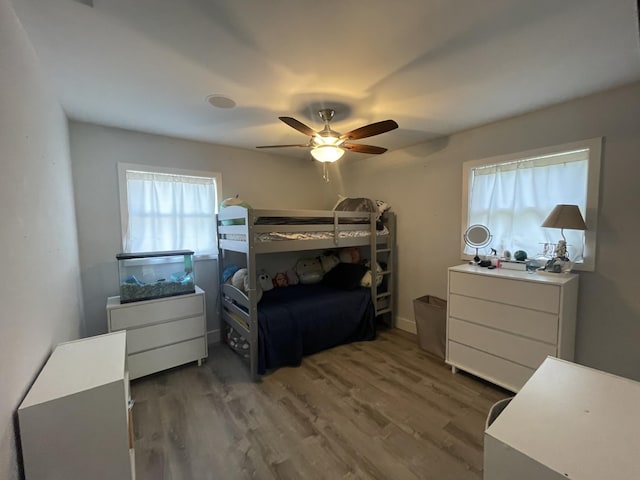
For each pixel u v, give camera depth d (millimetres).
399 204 3701
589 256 2234
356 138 2201
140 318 2537
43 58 1564
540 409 953
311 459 1688
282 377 2596
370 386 2439
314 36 1432
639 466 722
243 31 1388
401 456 1704
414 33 1420
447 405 2178
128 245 2846
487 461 846
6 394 923
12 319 999
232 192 3527
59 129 2064
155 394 2357
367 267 3695
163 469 1627
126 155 2822
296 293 3359
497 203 2807
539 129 2449
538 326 2113
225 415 2086
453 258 3182
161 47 1509
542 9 1262
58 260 1738
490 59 1665
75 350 1469
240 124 2688
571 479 694
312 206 4316
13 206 1068
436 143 3256
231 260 3527
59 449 1060
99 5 1191
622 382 1104
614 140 2098
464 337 2557
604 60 1696
